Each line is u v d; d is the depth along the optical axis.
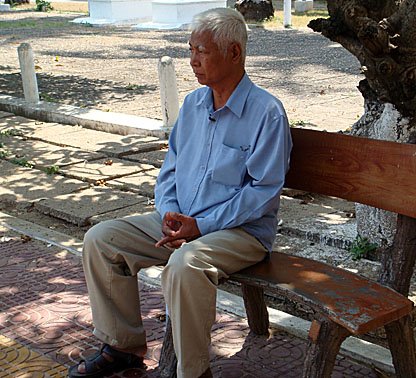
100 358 3.57
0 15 29.00
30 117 10.37
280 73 13.53
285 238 5.35
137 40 19.88
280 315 4.11
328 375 2.97
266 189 3.29
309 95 11.34
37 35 21.72
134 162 7.77
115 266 3.41
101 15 24.91
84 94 12.08
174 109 8.82
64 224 6.10
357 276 3.27
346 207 6.12
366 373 3.58
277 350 3.82
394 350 3.18
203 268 3.10
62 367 3.71
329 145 3.54
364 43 3.71
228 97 3.41
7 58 17.00
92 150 8.20
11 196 6.66
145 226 3.47
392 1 4.06
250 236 3.34
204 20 3.31
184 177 3.54
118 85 12.94
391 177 3.30
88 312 4.29
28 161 7.78
